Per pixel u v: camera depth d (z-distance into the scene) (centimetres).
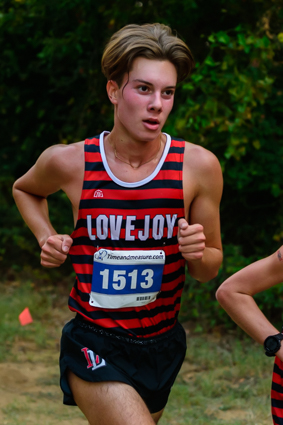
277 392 299
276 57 805
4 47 1074
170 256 321
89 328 326
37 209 367
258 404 586
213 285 800
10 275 1094
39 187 357
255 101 742
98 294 318
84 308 325
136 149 315
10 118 1147
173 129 755
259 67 729
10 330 816
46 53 935
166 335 333
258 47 713
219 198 334
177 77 311
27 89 1103
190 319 852
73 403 329
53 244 310
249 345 755
